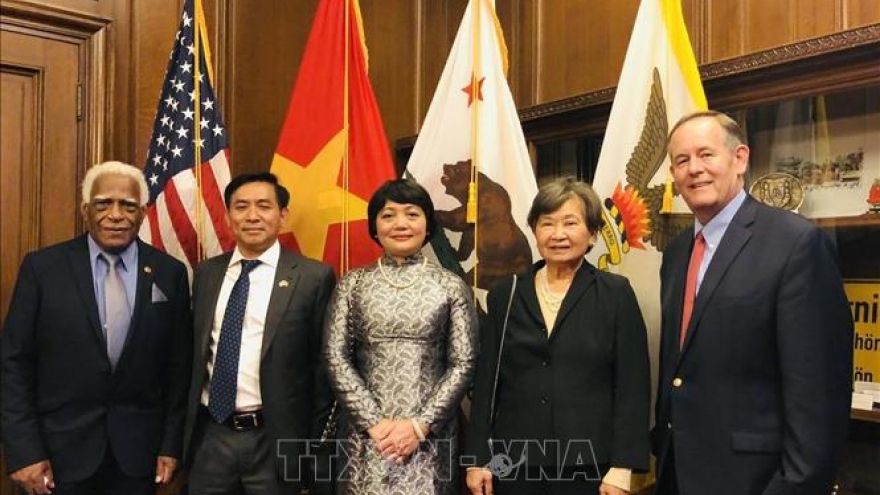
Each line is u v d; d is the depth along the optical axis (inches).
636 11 100.6
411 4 129.5
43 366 73.8
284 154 95.6
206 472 76.2
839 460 56.4
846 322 58.4
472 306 77.7
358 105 95.5
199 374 78.2
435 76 130.0
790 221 60.1
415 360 72.9
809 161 79.0
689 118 65.5
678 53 83.6
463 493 85.3
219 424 76.8
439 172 94.3
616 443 66.1
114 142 99.7
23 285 74.8
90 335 74.2
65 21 95.5
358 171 94.6
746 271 60.0
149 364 77.5
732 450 58.9
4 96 92.5
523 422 69.3
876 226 73.7
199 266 83.1
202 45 93.4
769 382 58.9
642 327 69.7
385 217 77.7
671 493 65.4
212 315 78.7
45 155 95.0
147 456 77.2
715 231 64.6
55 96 95.7
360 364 75.3
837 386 56.4
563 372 68.9
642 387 67.7
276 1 115.9
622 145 85.8
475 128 92.1
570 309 70.5
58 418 73.6
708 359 60.8
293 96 96.4
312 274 80.8
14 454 71.1
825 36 71.9
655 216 83.1
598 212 73.2
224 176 93.1
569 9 109.5
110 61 99.3
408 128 129.6
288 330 77.4
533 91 114.1
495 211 91.7
